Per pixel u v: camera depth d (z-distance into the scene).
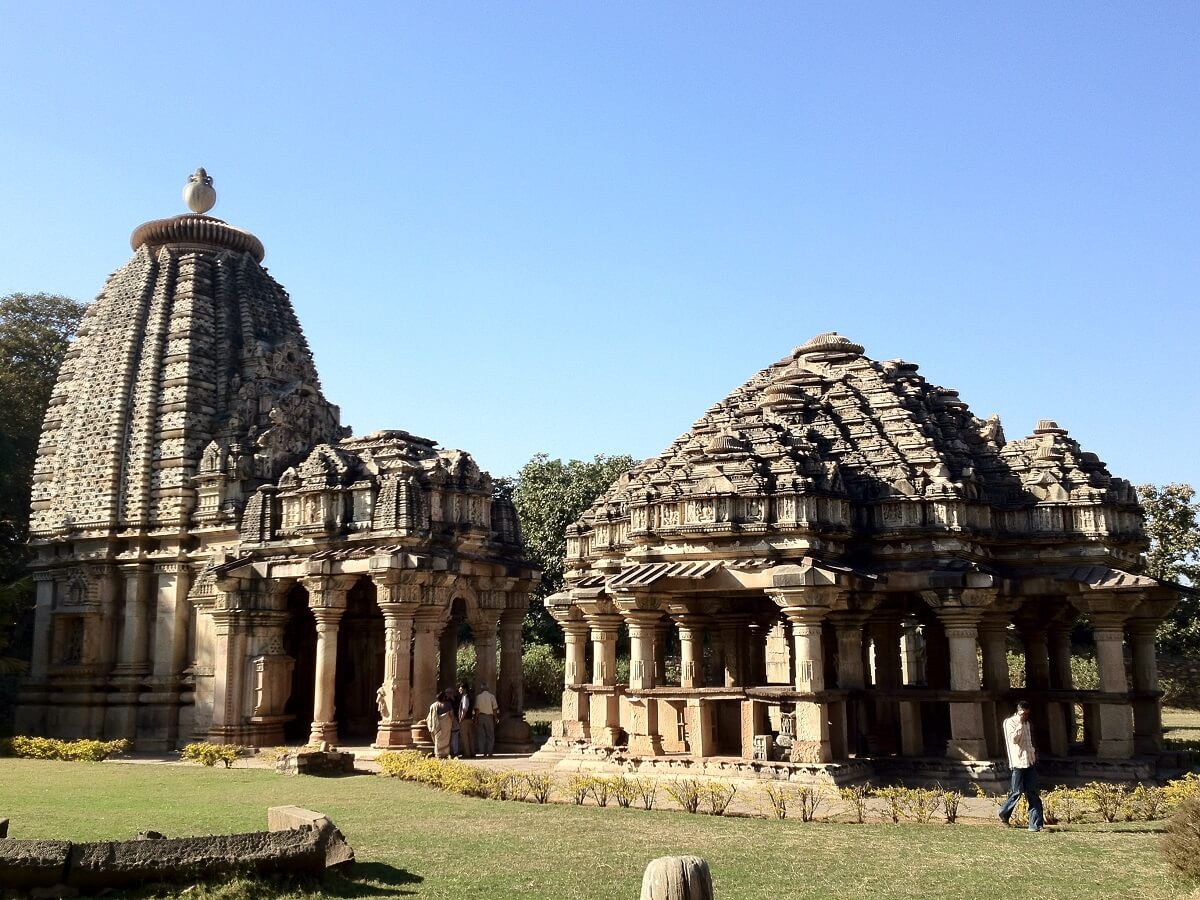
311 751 27.66
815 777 21.30
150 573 38.12
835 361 29.50
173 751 35.69
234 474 37.16
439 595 32.44
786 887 12.79
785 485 23.70
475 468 35.59
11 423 53.25
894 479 25.05
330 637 32.38
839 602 23.45
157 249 42.72
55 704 37.75
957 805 18.33
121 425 39.03
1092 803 19.12
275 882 12.11
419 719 31.52
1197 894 12.30
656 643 28.89
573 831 16.91
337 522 33.16
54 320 58.31
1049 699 24.78
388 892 12.30
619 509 29.83
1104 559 25.17
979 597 23.45
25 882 11.18
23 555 52.41
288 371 41.56
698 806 19.69
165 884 11.66
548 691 59.00
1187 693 57.00
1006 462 27.25
